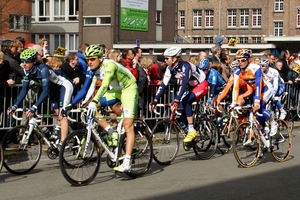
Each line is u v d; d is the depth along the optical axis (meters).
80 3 39.47
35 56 6.75
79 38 39.69
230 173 6.85
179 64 7.29
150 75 9.45
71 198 5.57
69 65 8.48
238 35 52.56
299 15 50.25
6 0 33.94
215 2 53.38
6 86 7.77
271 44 34.50
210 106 8.37
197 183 6.27
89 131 6.10
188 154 8.34
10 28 37.53
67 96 7.13
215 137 7.95
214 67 8.90
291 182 6.34
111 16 38.44
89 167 6.23
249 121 7.18
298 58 13.76
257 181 6.38
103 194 5.74
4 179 6.53
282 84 9.46
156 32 42.06
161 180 6.45
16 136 6.74
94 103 5.95
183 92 7.22
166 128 7.43
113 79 6.25
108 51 9.59
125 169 6.21
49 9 42.53
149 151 6.71
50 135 6.99
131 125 6.30
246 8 52.09
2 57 7.68
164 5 42.75
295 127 11.49
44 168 7.22
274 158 7.62
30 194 5.75
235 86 7.21
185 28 54.91
